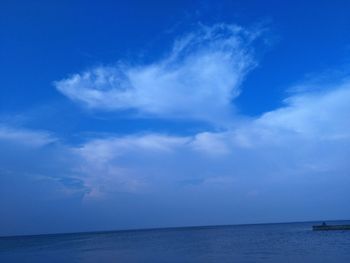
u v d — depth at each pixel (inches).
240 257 2241.6
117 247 3631.9
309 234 4830.2
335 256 2089.1
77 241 5787.4
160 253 2723.9
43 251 3444.9
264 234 5605.3
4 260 2576.3
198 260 2165.4
